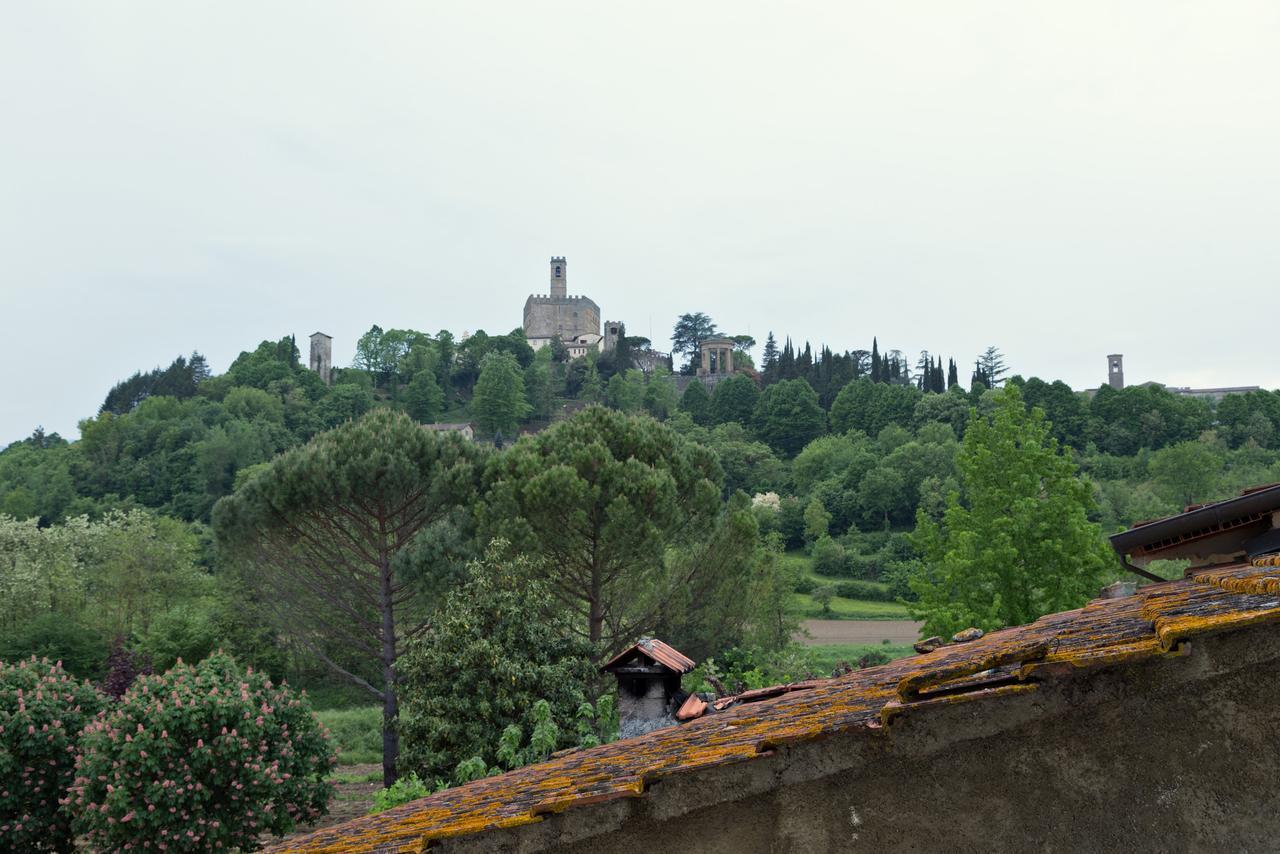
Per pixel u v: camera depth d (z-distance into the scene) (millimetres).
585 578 26297
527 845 3482
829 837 3199
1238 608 2820
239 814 16438
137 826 15312
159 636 34906
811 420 129875
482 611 19516
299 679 39406
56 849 17500
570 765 4715
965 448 23219
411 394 154125
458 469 28422
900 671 4727
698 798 3324
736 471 113375
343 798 25484
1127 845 2926
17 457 102812
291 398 140125
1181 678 2863
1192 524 6293
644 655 12297
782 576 35000
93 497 93812
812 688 5809
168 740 15844
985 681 3131
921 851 3105
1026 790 3041
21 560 45281
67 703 18406
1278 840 2793
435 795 5863
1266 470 81125
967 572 21281
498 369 147875
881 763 3174
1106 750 2980
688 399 148625
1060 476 21812
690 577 26766
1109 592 6871
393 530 28375
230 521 27516
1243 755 2852
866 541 86375
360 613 29109
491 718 18297
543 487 24703
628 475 25609
